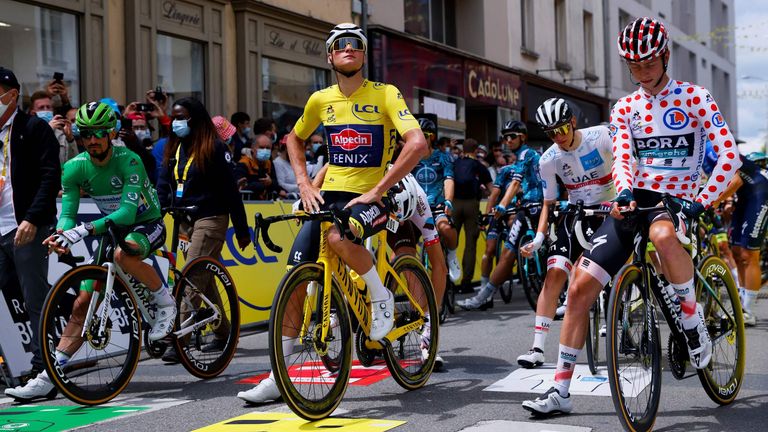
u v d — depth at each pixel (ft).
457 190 30.50
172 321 15.93
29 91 28.94
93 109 14.67
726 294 13.73
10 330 16.25
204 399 14.62
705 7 114.52
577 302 12.46
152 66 33.30
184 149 19.04
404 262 15.05
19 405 14.52
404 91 48.93
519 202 28.58
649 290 12.03
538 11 67.77
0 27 27.89
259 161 28.30
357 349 14.69
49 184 15.56
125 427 12.57
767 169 24.88
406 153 12.90
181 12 34.76
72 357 14.29
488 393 14.47
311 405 12.48
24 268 15.49
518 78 64.18
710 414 12.85
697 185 12.96
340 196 13.66
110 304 14.75
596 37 80.23
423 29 56.65
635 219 12.26
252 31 38.50
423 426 12.23
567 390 12.55
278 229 24.94
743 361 13.99
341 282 13.42
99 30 31.22
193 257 18.62
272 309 12.04
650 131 12.87
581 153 15.98
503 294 28.99
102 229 14.66
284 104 41.01
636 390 11.50
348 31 13.23
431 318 15.55
